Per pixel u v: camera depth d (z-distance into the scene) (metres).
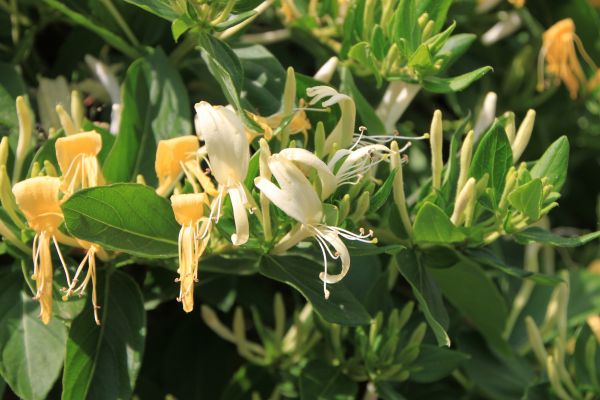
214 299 0.72
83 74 0.76
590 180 0.90
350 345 0.72
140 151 0.67
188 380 0.76
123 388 0.63
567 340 0.78
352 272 0.72
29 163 0.67
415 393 0.73
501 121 0.67
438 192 0.64
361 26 0.68
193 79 0.77
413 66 0.65
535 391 0.71
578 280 0.81
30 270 0.64
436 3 0.66
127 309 0.64
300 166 0.60
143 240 0.61
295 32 0.75
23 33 0.76
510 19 0.82
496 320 0.72
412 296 0.76
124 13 0.71
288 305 0.78
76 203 0.59
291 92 0.62
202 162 0.72
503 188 0.64
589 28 0.83
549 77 0.82
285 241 0.62
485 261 0.65
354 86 0.67
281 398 0.74
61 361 0.63
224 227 0.62
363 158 0.61
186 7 0.62
